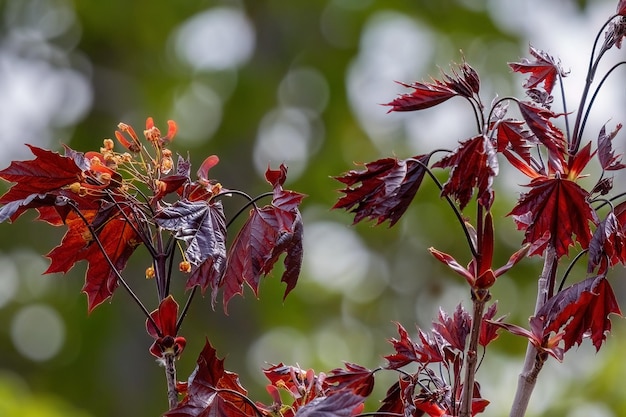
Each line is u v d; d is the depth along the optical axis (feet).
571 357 34.17
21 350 48.26
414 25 50.70
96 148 49.26
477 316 9.32
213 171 46.39
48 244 50.01
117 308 45.47
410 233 46.26
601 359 31.91
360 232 46.98
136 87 49.55
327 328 47.16
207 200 9.84
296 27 49.47
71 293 48.19
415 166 9.52
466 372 9.36
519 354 41.24
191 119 48.08
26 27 51.13
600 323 9.77
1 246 49.21
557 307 9.64
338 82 49.21
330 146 48.34
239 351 43.21
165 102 49.01
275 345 45.75
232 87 47.88
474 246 9.65
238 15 49.47
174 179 9.78
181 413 9.11
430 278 46.21
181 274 41.06
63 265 10.36
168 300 9.73
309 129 49.03
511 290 42.37
